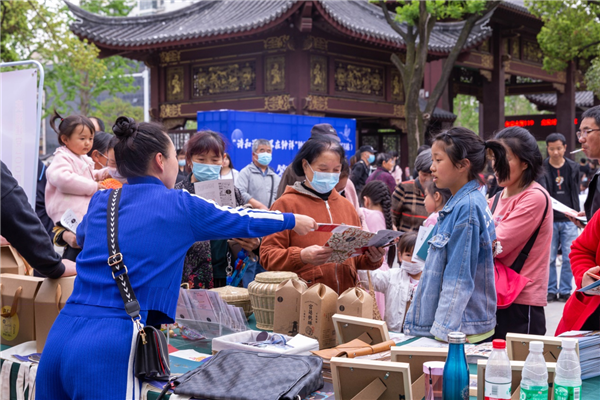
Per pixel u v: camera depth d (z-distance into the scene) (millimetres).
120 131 1993
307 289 2457
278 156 9367
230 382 1875
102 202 1991
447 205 2449
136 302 1817
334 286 2891
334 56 13711
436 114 18062
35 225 2350
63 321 1881
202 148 3350
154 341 1834
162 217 1906
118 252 1860
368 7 17234
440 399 1792
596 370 2201
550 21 18875
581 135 3107
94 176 3912
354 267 2955
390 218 5227
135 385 1813
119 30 15406
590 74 20078
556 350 2068
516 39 21141
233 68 13992
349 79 14219
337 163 2852
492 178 6816
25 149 3637
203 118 8992
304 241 2871
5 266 3004
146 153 1974
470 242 2334
